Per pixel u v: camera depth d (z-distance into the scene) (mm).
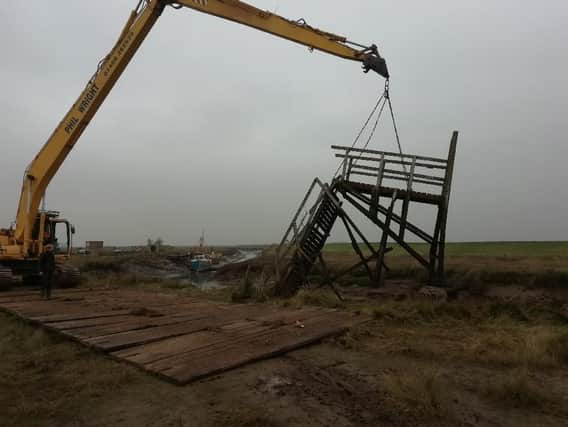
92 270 34750
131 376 5758
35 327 9039
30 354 6914
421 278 19125
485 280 16891
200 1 13336
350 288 18000
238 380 5699
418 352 7199
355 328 8836
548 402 5090
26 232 16031
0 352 7086
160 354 6660
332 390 5352
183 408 4734
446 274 18594
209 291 17000
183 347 7113
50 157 15727
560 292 14695
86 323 8953
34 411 4609
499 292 15461
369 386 5512
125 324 8969
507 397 5176
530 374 6156
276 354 6934
